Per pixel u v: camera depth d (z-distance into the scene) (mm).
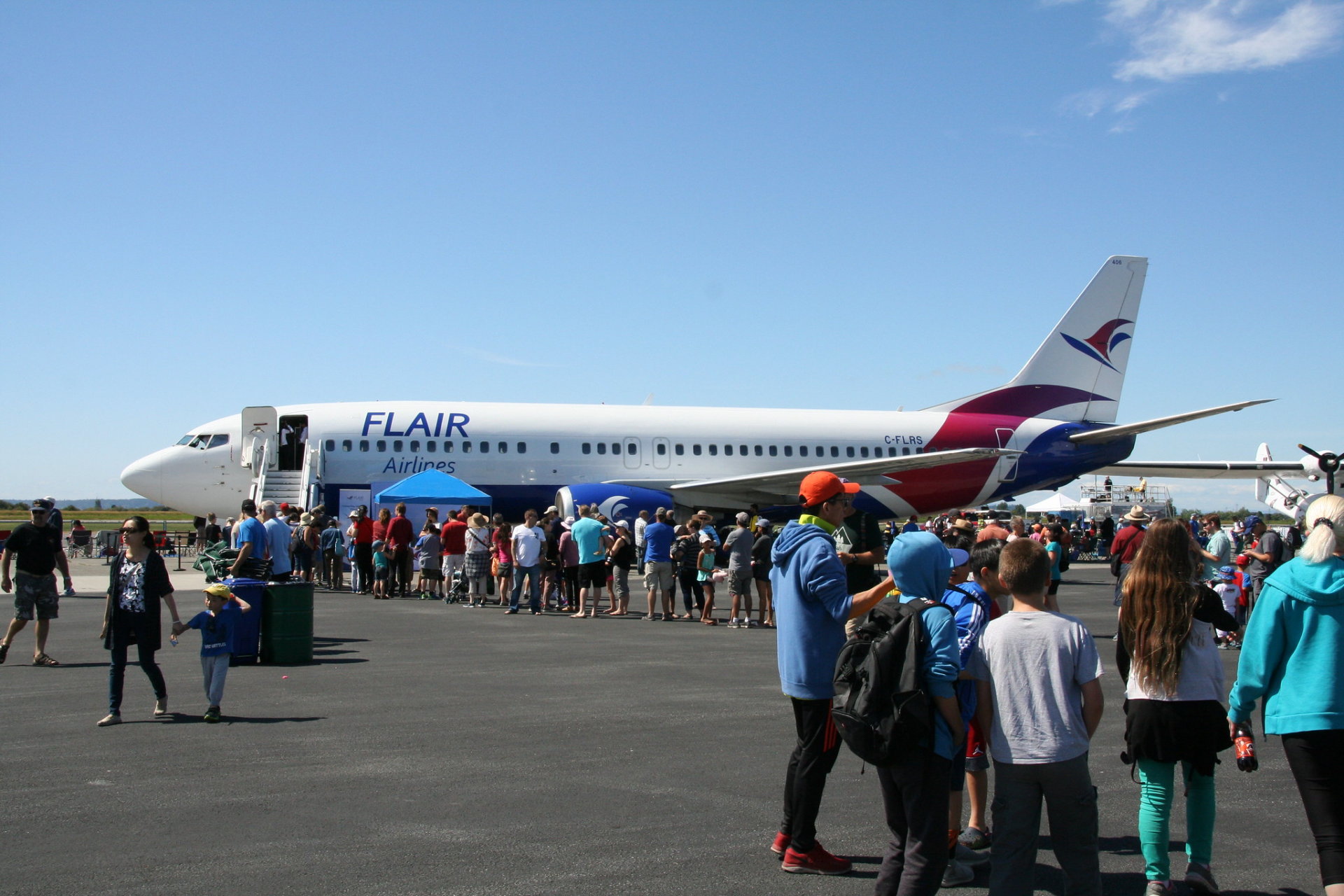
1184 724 5391
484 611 20828
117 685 9469
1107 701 11156
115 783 7367
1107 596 24297
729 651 14766
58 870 5586
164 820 6492
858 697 4922
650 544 19578
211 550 14016
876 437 32844
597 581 19844
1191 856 5586
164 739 8820
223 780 7465
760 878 5621
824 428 32500
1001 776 4973
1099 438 33844
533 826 6445
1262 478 36812
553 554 21484
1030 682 4914
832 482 6090
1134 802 7297
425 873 5586
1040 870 6039
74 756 8195
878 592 5816
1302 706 5020
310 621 13500
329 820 6531
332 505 28484
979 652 5203
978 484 33750
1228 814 7047
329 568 26750
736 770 7840
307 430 28578
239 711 10078
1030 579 5098
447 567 22438
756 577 18188
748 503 31344
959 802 6039
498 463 29359
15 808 6738
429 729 9242
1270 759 8664
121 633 9469
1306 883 5691
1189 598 5398
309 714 9938
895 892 5094
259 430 29047
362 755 8273
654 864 5785
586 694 11125
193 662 13430
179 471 29391
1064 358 35188
